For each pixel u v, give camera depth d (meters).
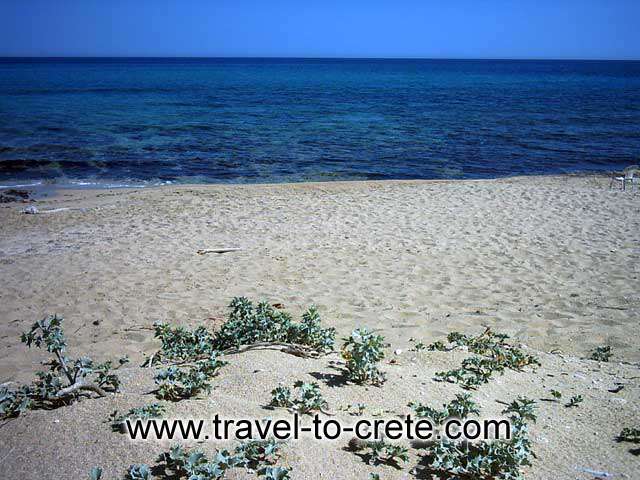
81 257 8.98
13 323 6.40
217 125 28.89
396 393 3.61
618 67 173.50
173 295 7.16
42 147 22.03
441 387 3.80
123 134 25.55
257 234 10.13
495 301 6.84
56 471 2.70
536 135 26.59
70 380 3.61
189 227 10.77
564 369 4.57
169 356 4.33
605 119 32.72
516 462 2.75
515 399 3.77
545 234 9.86
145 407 3.18
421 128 28.64
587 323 6.09
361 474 2.71
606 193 13.29
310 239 9.73
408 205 12.33
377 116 33.75
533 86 67.06
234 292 7.22
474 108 39.03
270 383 3.63
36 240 10.19
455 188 14.42
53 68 118.38
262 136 25.67
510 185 14.88
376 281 7.58
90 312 6.67
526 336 5.75
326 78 85.12
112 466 2.70
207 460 2.63
